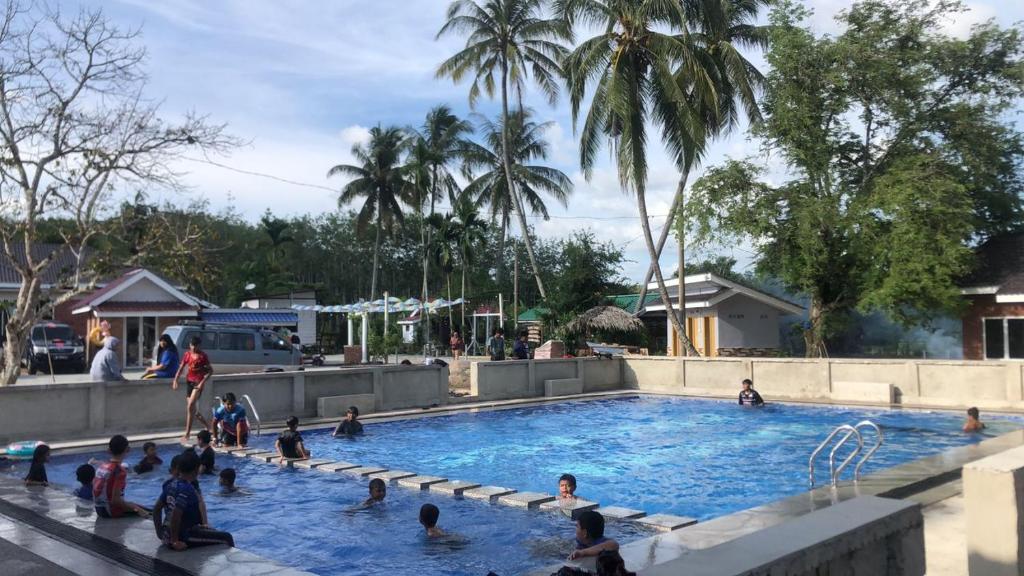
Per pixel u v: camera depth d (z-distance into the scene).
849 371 21.02
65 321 36.91
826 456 14.09
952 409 18.42
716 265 51.38
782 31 25.83
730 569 3.48
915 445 14.85
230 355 23.41
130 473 12.06
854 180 27.08
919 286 22.62
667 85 25.53
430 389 21.19
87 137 17.98
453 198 54.88
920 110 25.75
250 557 6.34
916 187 23.23
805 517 4.43
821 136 25.69
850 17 26.02
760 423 18.33
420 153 50.00
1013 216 27.19
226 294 63.78
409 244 77.69
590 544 6.14
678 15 25.67
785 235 25.97
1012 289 23.39
